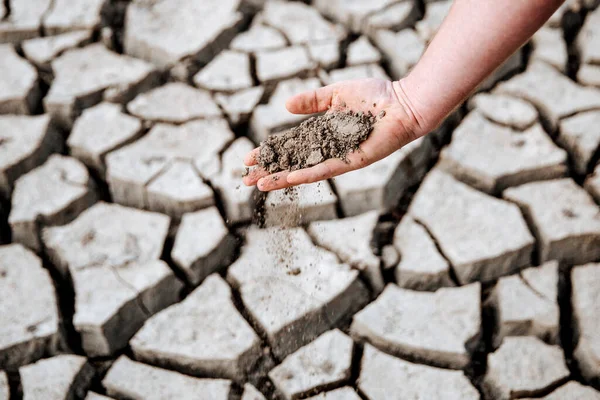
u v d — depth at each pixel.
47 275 1.37
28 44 1.68
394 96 1.18
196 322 1.32
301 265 1.37
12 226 1.42
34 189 1.46
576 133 1.49
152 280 1.35
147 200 1.46
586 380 1.27
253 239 1.42
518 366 1.26
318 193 1.43
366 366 1.27
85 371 1.28
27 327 1.31
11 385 1.28
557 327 1.29
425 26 1.67
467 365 1.29
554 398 1.23
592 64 1.61
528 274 1.35
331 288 1.33
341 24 1.72
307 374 1.26
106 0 1.75
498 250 1.36
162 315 1.33
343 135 1.18
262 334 1.31
